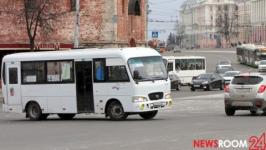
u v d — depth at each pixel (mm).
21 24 53688
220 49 190125
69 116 30016
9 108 30484
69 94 28234
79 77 27906
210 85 60156
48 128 23641
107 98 26953
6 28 53875
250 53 111188
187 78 71875
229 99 28266
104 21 53594
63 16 53594
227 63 99125
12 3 53406
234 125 21953
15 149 16578
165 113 31656
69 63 28219
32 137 20047
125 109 26453
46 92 29016
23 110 29938
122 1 56031
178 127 21719
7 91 30547
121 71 26531
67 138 19234
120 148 15906
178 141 17094
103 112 27141
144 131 20609
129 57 26453
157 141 17297
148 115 27641
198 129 20641
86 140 18391
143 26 60250
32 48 49625
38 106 29406
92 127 23312
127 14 56969
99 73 27219
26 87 29766
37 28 53469
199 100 44000
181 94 53719
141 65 26500
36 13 49938
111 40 53562
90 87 27484
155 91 26500
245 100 27891
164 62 27906
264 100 27812
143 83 26188
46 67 29016
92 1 53719
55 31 53656
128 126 23062
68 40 53875
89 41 53594
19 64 30016
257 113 30359
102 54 27172
